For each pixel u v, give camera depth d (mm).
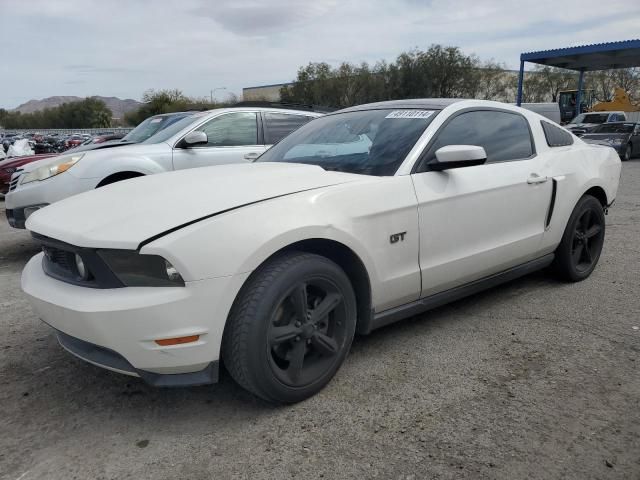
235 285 2309
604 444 2268
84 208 2664
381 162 3117
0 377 2998
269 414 2564
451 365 3000
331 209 2643
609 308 3799
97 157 5570
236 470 2170
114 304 2219
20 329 3686
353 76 50781
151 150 5875
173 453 2291
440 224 3111
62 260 2549
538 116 4148
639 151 18750
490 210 3398
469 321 3617
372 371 2947
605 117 24500
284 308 2525
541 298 4020
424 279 3092
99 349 2414
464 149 2922
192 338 2266
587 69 33938
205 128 6289
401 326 3559
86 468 2205
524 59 29812
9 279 4945
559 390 2707
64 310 2322
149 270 2240
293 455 2252
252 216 2406
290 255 2521
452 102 3547
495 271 3598
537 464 2152
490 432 2367
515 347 3211
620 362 2994
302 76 53094
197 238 2254
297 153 3551
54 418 2582
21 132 57125
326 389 2764
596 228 4410
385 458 2215
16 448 2350
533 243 3787
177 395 2766
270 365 2441
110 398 2756
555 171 3904
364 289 2861
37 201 5309
